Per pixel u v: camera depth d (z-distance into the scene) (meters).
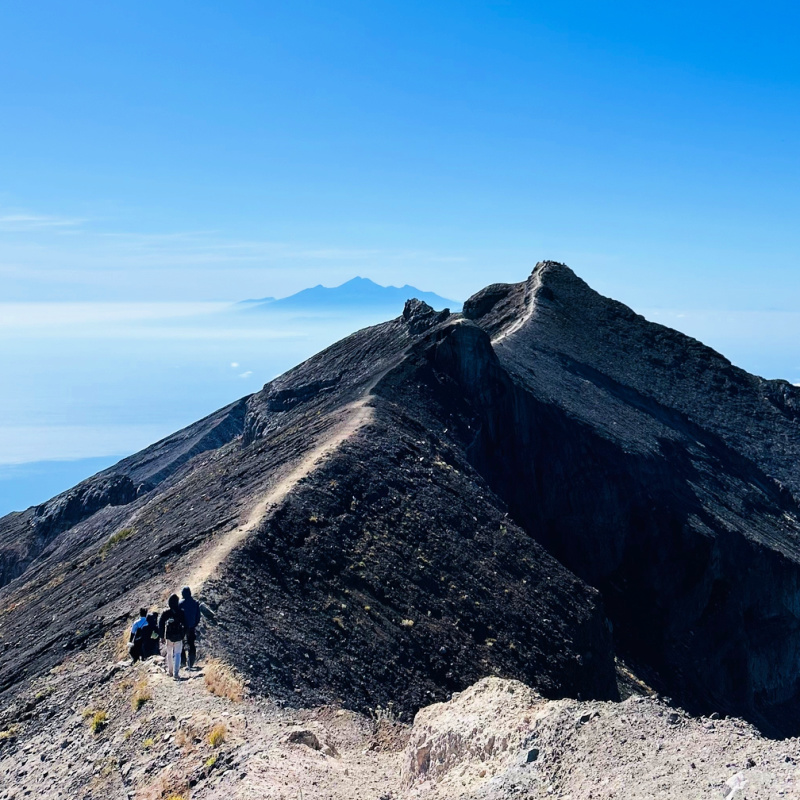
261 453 61.12
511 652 39.00
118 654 30.42
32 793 22.69
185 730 22.25
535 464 66.62
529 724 18.20
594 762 15.98
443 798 17.14
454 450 57.94
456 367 66.31
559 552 64.75
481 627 39.38
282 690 28.66
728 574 67.75
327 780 19.25
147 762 21.52
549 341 87.94
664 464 72.88
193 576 35.47
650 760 15.30
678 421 85.44
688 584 65.88
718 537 68.19
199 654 28.88
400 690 32.56
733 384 95.75
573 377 81.81
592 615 46.56
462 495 50.91
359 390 63.50
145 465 131.00
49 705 28.28
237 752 20.34
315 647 32.59
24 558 107.31
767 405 94.88
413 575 40.66
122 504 110.06
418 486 49.03
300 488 44.25
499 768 17.34
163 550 44.25
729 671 65.12
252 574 35.97
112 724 24.61
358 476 47.25
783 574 71.19
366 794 18.66
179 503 62.38
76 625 37.72
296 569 37.44
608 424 74.31
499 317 99.00
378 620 36.31
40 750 25.14
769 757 14.22
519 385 69.38
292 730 22.23
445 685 34.38
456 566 43.22
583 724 17.33
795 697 71.62
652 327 100.81
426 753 19.98
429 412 61.31
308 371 95.31
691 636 64.31
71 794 21.66
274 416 87.50
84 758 23.27
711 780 13.94
